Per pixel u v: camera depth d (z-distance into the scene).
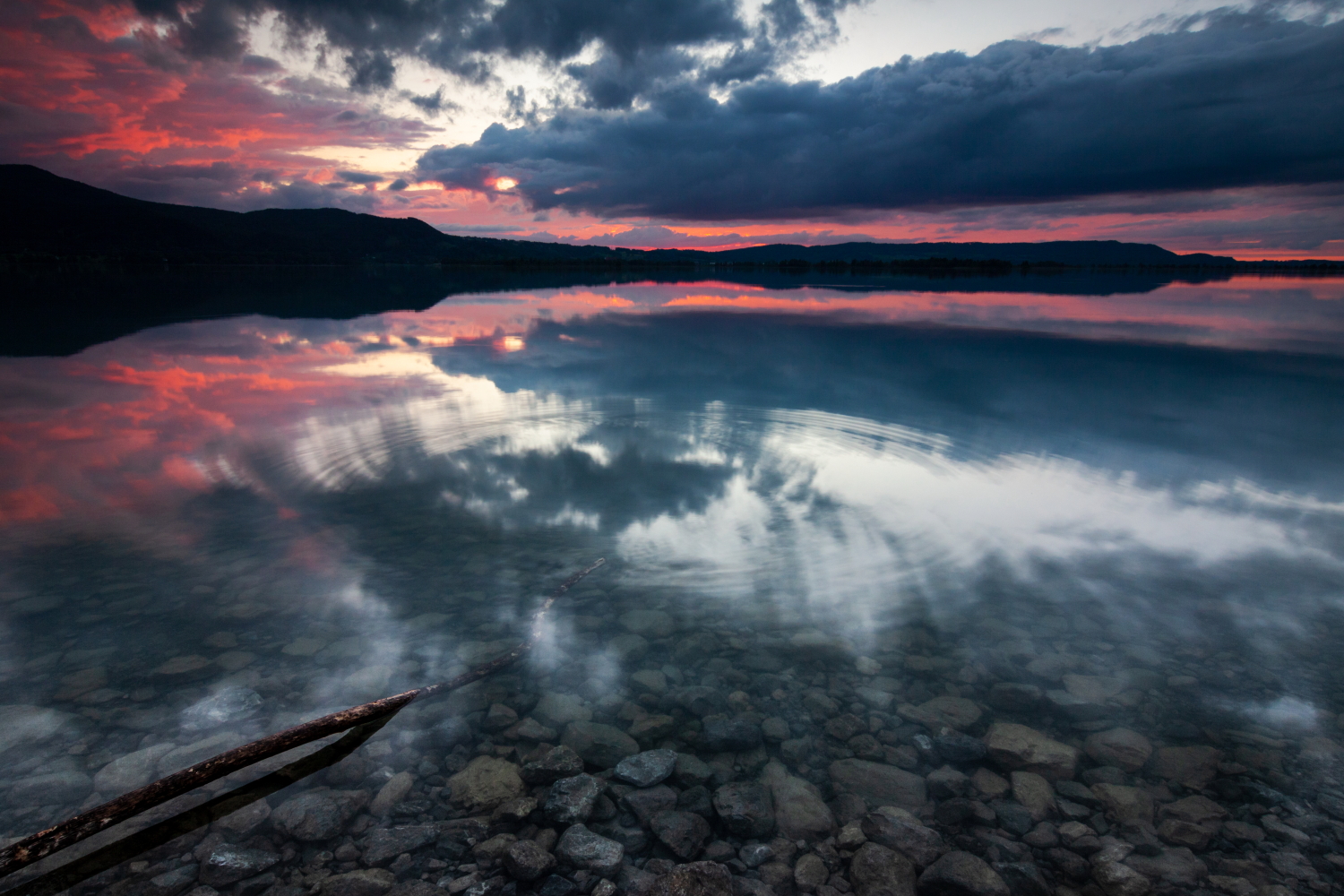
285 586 4.32
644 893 2.36
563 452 7.09
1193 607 4.12
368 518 5.38
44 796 2.70
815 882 2.45
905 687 3.49
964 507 5.59
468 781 2.86
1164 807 2.74
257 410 8.81
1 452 6.93
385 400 9.55
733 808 2.73
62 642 3.70
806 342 16.67
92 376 11.34
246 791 2.79
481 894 2.36
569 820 2.65
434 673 3.52
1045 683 3.49
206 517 5.36
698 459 6.89
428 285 53.50
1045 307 28.17
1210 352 14.60
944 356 14.27
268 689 3.36
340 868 2.46
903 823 2.66
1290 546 4.87
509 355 14.33
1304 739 3.07
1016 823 2.70
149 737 3.02
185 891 2.35
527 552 4.82
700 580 4.49
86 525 5.18
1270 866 2.47
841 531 5.16
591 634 3.91
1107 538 5.04
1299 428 8.05
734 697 3.42
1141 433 7.92
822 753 3.08
